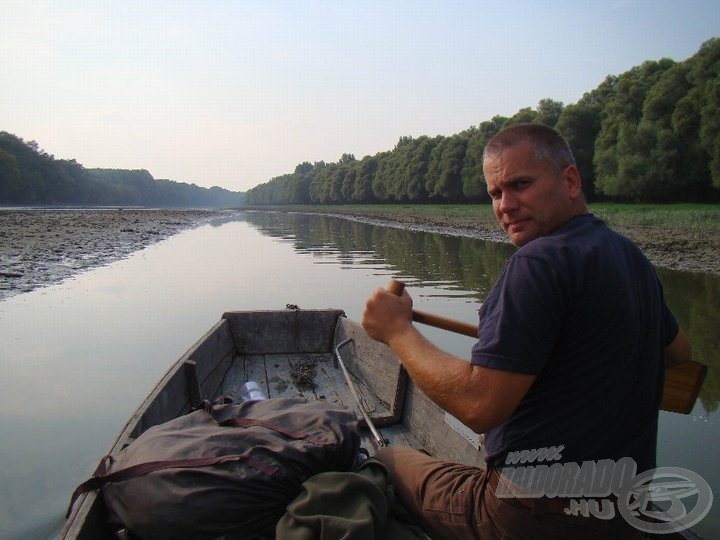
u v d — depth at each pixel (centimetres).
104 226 3600
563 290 151
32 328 861
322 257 2031
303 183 15050
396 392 439
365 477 225
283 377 542
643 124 4150
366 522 205
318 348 612
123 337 813
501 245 2452
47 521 350
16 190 9238
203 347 484
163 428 270
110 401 551
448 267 1683
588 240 160
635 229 2611
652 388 166
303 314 607
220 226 4800
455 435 350
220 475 232
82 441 461
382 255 2084
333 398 496
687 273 1459
